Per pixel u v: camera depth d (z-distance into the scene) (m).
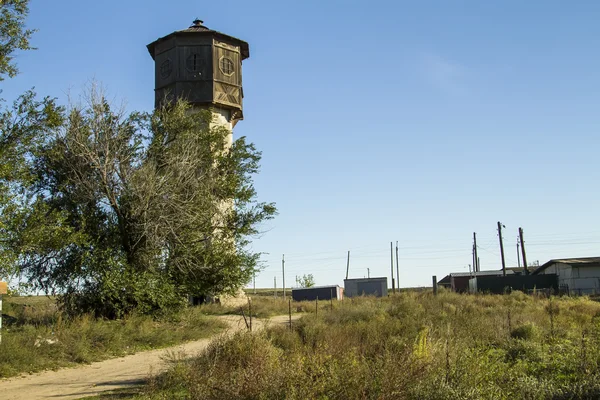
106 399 11.42
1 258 21.80
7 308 30.98
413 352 9.88
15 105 23.00
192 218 30.45
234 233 35.31
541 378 10.23
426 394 8.24
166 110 35.16
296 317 35.88
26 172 24.00
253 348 11.50
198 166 33.50
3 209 22.03
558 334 17.08
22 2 22.45
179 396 10.22
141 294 27.75
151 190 28.75
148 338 22.09
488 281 60.81
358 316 25.95
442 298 39.34
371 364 9.64
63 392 12.70
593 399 9.05
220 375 9.24
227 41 45.94
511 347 14.03
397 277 79.69
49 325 21.91
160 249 30.12
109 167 28.70
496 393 8.69
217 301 43.53
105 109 29.80
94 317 27.12
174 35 44.72
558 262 60.62
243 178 36.84
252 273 33.66
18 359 16.12
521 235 66.06
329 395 8.17
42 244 24.23
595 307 29.23
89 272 27.42
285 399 8.16
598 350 12.38
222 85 45.03
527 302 35.22
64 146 28.52
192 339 24.42
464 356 10.10
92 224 28.50
